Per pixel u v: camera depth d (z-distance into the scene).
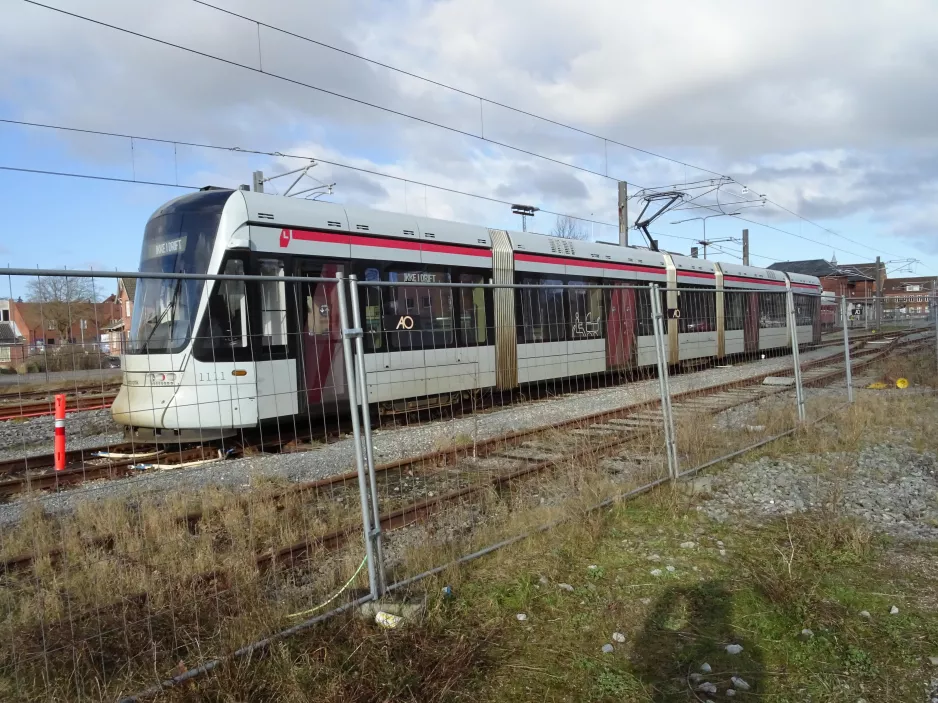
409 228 10.56
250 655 3.07
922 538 4.73
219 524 5.45
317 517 5.68
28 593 4.09
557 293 12.04
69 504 5.91
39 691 3.07
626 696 2.93
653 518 5.23
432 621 3.53
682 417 8.74
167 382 7.43
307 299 9.05
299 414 8.67
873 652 3.23
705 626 3.53
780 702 2.87
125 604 3.70
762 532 4.89
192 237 8.43
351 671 3.06
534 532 4.75
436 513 5.64
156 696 2.88
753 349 14.07
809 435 8.05
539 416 10.01
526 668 3.16
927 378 13.71
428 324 10.30
